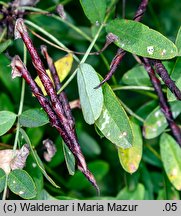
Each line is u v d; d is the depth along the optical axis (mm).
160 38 300
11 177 305
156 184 396
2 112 314
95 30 366
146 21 427
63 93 318
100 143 416
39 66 305
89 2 327
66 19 406
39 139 370
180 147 351
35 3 367
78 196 396
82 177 394
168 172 353
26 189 302
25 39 309
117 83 402
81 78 304
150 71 333
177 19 446
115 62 309
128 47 307
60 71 338
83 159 297
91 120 296
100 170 393
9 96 391
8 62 376
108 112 301
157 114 351
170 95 311
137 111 366
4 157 312
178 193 375
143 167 386
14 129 339
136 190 375
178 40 302
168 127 357
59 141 377
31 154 328
